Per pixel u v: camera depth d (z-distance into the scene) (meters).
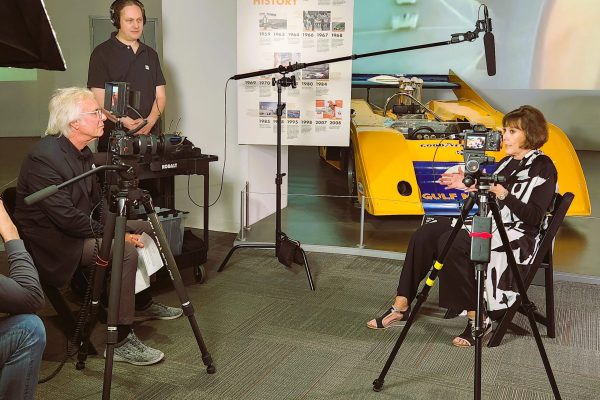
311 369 2.64
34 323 1.81
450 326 3.11
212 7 4.34
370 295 3.49
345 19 4.07
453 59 8.36
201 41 4.41
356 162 4.87
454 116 5.55
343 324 3.11
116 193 2.28
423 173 4.61
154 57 3.81
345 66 4.15
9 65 1.56
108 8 7.23
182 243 3.50
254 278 3.72
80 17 7.38
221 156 4.55
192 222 4.72
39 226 2.71
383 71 8.56
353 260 4.04
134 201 2.31
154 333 2.96
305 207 5.18
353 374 2.61
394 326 3.09
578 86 8.00
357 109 5.55
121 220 2.24
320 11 4.07
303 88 4.19
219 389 2.46
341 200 5.42
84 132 2.73
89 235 2.73
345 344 2.89
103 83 3.66
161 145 2.52
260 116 4.26
